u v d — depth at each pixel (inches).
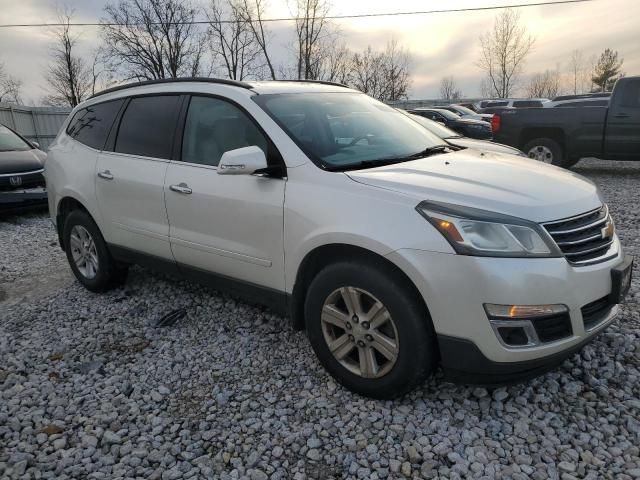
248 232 136.6
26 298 199.9
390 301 110.7
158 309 178.9
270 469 102.6
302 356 142.7
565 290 104.3
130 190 168.1
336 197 118.8
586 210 114.8
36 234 310.3
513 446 105.7
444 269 103.4
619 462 100.0
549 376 128.0
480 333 103.2
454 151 153.9
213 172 146.0
